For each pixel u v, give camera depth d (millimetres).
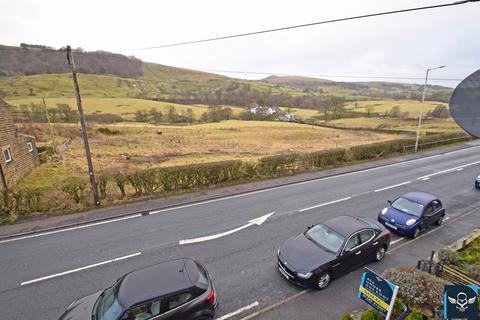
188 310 6352
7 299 8062
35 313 7543
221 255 10344
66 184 14914
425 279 7027
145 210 14547
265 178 20438
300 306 7734
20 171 21016
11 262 9914
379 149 28359
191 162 28781
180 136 46406
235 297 8062
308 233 9867
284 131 54531
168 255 10367
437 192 17969
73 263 9852
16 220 13125
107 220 13391
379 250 9977
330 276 8633
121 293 6250
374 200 16453
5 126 18828
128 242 11312
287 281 8836
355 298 8102
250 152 34875
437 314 6180
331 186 19078
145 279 6605
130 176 16109
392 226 12008
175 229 12445
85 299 7035
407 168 24344
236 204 15547
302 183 19750
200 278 6953
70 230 12359
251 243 11250
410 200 12773
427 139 33844
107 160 28875
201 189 17891
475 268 8281
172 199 16109
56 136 38562
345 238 9016
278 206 15297
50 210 14180
